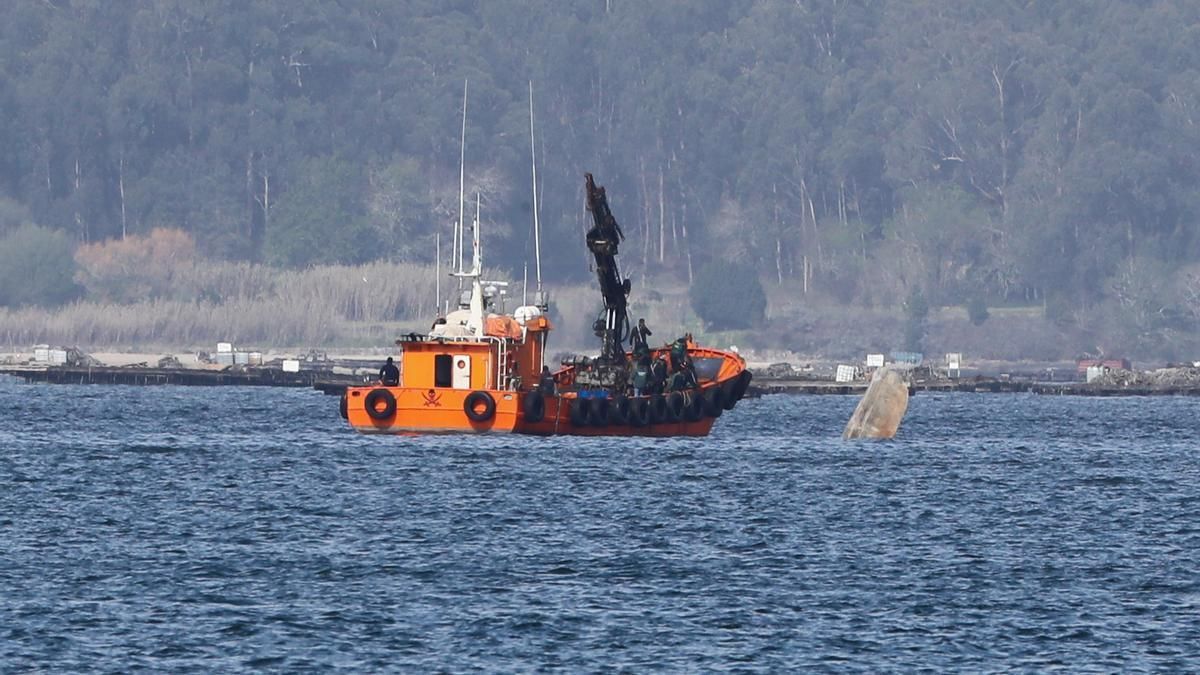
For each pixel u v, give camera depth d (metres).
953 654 137.25
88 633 141.12
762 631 143.75
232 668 131.75
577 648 138.00
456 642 139.50
